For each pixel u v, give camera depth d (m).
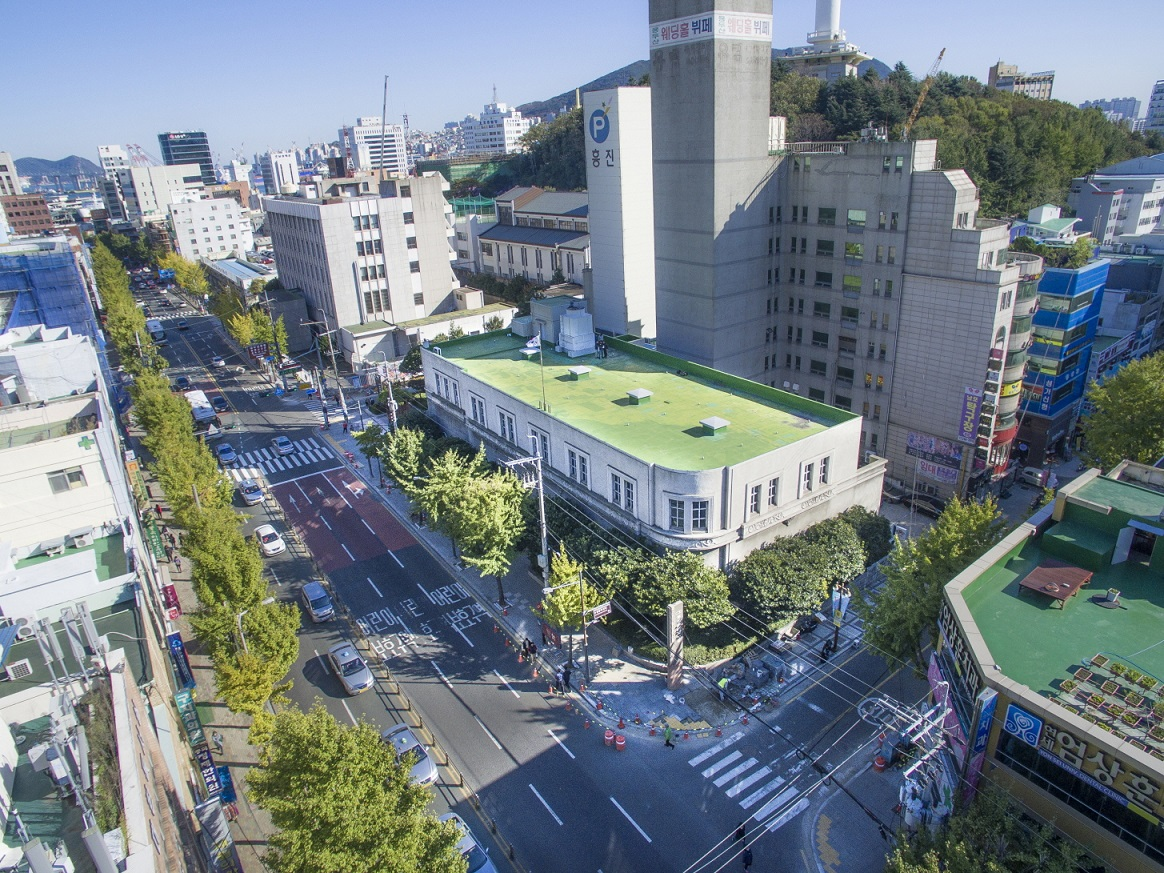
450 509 50.16
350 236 106.12
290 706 43.25
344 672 44.91
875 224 61.34
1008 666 25.72
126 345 105.94
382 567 57.94
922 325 60.16
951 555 36.84
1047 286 64.00
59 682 27.66
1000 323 55.66
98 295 140.00
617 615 48.69
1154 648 26.27
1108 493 33.34
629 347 68.25
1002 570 31.06
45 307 84.06
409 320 114.12
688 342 70.56
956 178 55.62
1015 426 60.41
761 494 46.25
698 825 34.62
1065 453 69.81
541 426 54.75
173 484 57.22
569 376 63.00
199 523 44.75
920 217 58.03
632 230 88.81
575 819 35.28
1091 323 67.12
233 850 32.97
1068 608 28.62
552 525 51.94
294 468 77.19
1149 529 30.09
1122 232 114.94
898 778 36.44
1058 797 23.56
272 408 95.56
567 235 126.81
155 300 174.38
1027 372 66.38
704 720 40.66
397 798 25.86
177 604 52.22
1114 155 137.62
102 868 16.70
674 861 32.97
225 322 119.75
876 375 65.06
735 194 64.69
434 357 70.19
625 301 91.25
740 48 60.88
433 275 115.12
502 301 128.25
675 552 44.75
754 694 41.66
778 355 73.94
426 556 59.12
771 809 35.25
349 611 52.50
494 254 141.62
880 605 38.75
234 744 41.16
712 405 55.41
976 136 111.25
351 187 127.56
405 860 24.25
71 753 22.08
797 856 32.91
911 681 42.47
